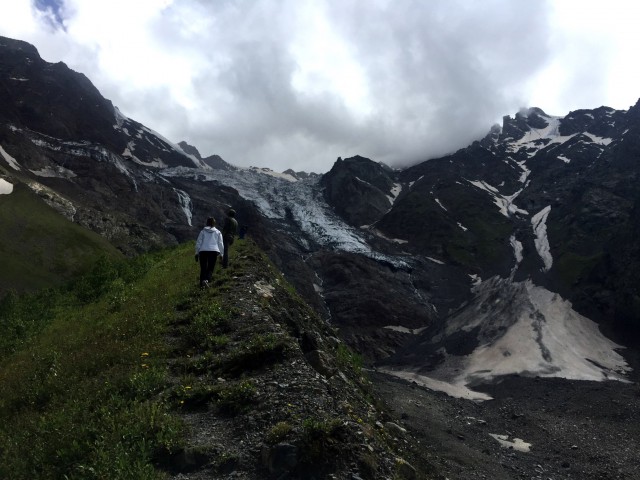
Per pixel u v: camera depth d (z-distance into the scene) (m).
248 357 10.84
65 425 8.32
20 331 23.08
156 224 169.88
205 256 17.59
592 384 80.81
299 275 169.38
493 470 30.72
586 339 113.25
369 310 148.88
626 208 169.00
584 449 42.66
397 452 12.84
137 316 15.79
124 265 32.62
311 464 7.11
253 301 15.93
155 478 6.83
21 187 103.25
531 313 128.25
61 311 26.34
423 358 115.81
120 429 7.86
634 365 98.50
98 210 149.00
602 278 135.12
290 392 9.06
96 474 6.71
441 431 40.31
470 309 144.62
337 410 8.76
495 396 81.12
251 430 8.05
